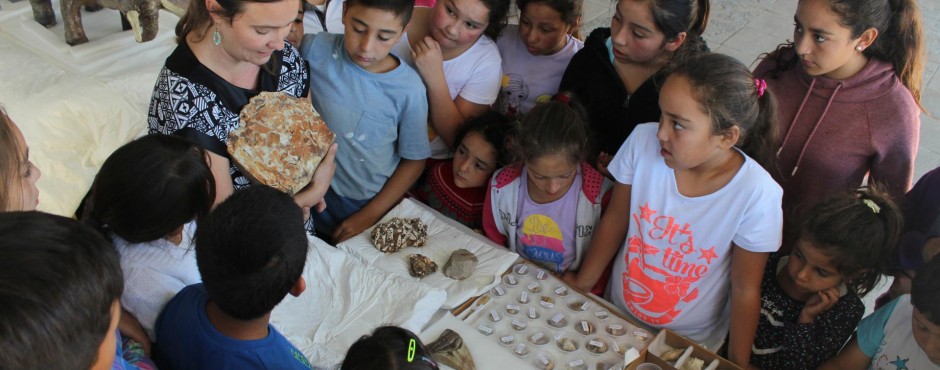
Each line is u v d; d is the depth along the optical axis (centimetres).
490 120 212
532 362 173
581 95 212
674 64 165
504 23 229
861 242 157
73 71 255
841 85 178
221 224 108
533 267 203
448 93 218
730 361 175
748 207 161
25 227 75
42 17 266
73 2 251
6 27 266
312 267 182
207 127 160
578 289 196
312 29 247
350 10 181
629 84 202
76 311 74
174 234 130
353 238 206
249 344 115
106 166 123
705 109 147
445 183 229
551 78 233
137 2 254
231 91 165
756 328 179
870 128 178
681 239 173
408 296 177
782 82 192
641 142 173
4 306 69
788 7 446
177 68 157
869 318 167
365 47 183
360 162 210
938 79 375
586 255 200
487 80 224
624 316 188
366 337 108
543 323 185
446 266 196
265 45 151
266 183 173
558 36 220
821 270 165
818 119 184
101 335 80
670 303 184
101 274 79
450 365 166
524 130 181
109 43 262
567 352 176
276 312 170
